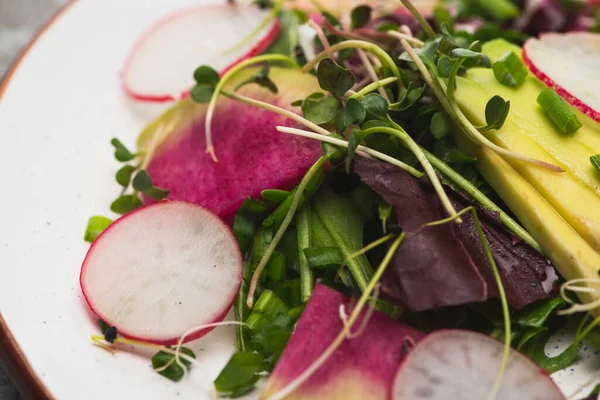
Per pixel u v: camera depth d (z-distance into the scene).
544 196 0.21
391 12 0.28
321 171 0.22
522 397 0.20
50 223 0.23
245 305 0.22
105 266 0.22
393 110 0.23
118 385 0.20
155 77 0.27
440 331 0.20
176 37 0.28
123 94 0.27
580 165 0.22
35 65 0.26
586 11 0.28
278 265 0.22
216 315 0.21
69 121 0.26
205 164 0.24
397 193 0.21
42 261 0.22
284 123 0.24
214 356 0.21
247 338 0.22
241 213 0.23
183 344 0.21
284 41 0.27
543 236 0.21
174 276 0.22
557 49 0.24
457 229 0.21
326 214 0.22
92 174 0.25
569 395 0.20
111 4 0.28
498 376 0.20
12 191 0.24
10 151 0.24
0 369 0.22
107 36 0.27
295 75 0.25
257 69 0.26
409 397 0.20
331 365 0.20
